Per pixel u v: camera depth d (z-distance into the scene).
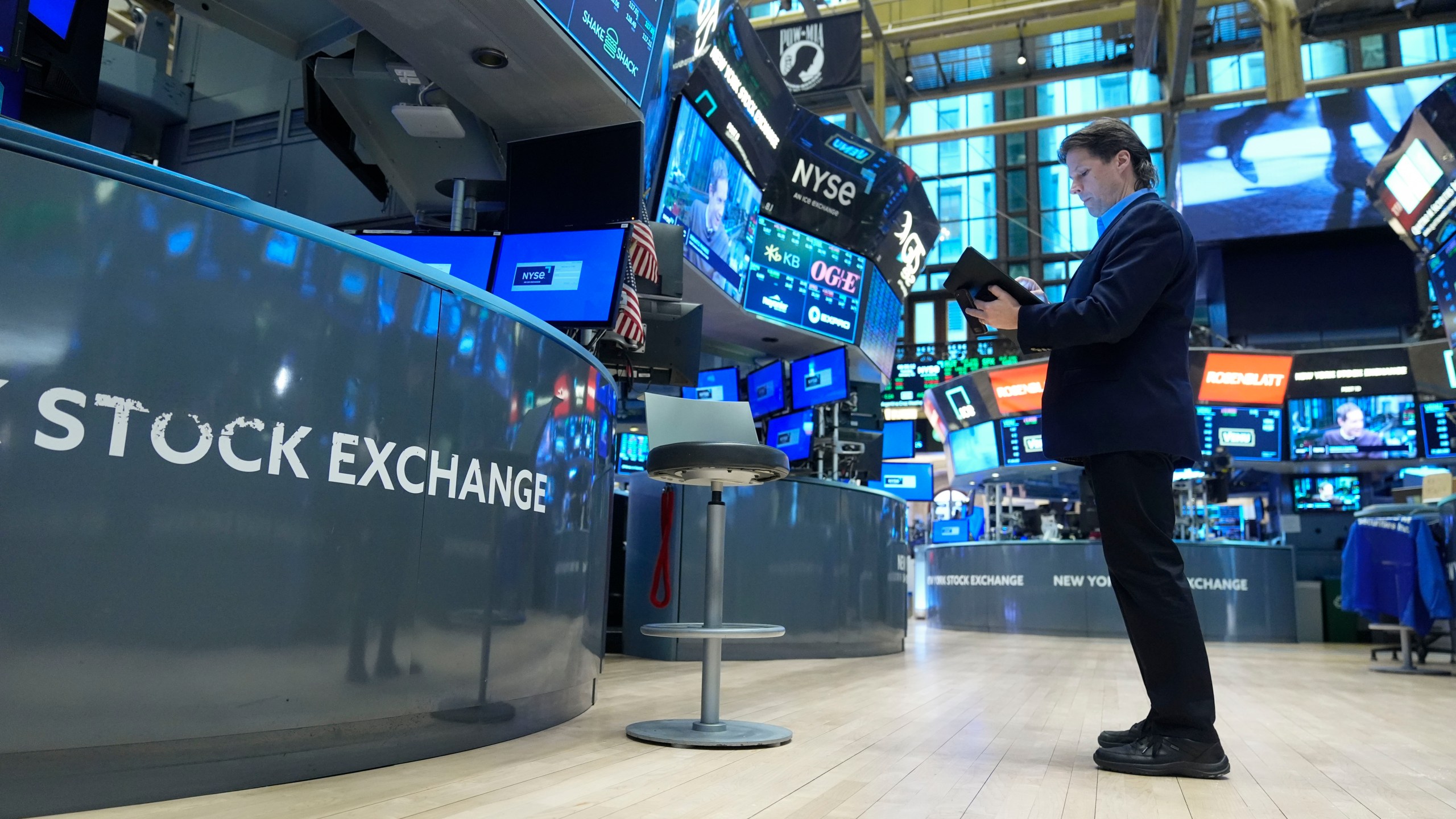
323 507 1.55
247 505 1.44
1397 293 12.50
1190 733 1.85
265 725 1.45
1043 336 1.85
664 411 2.25
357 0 2.99
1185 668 1.86
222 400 1.41
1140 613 1.89
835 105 12.28
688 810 1.42
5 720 1.17
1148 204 1.96
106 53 6.12
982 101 22.52
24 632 1.19
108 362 1.29
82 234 1.28
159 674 1.32
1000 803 1.54
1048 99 22.16
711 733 2.14
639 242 3.73
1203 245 13.14
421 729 1.74
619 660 4.57
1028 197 21.88
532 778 1.62
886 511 5.65
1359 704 3.41
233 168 6.37
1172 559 1.89
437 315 1.81
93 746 1.25
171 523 1.34
